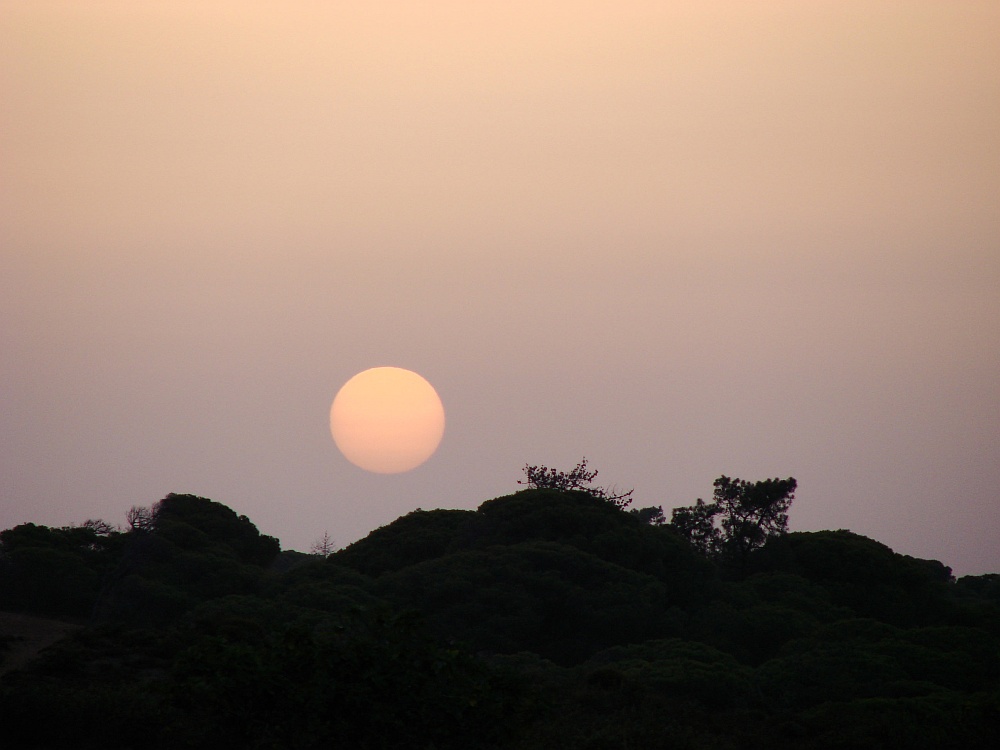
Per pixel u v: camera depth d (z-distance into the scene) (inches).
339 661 2687.0
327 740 2662.4
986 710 5305.1
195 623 5723.4
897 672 6515.8
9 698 3740.2
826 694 6181.1
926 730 5108.3
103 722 3639.3
